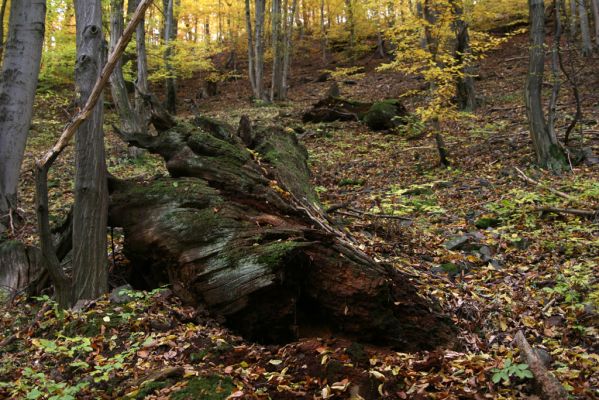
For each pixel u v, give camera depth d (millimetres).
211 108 23172
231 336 4102
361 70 29672
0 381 3715
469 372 3484
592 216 6641
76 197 4844
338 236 5133
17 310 4984
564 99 15547
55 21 15781
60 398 3104
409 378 3457
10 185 6957
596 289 4703
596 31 21094
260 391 3271
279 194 5484
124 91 11688
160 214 5000
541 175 8945
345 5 31469
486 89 19578
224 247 4418
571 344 4035
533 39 9570
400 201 8547
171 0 20703
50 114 15820
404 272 5051
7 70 6914
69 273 5625
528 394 3258
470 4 14008
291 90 26938
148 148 5980
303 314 4312
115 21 10766
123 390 3381
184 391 3213
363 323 4090
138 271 5383
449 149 12094
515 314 4559
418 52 10180
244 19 29578
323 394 3242
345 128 16312
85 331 4207
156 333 4129
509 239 6293
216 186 5473
